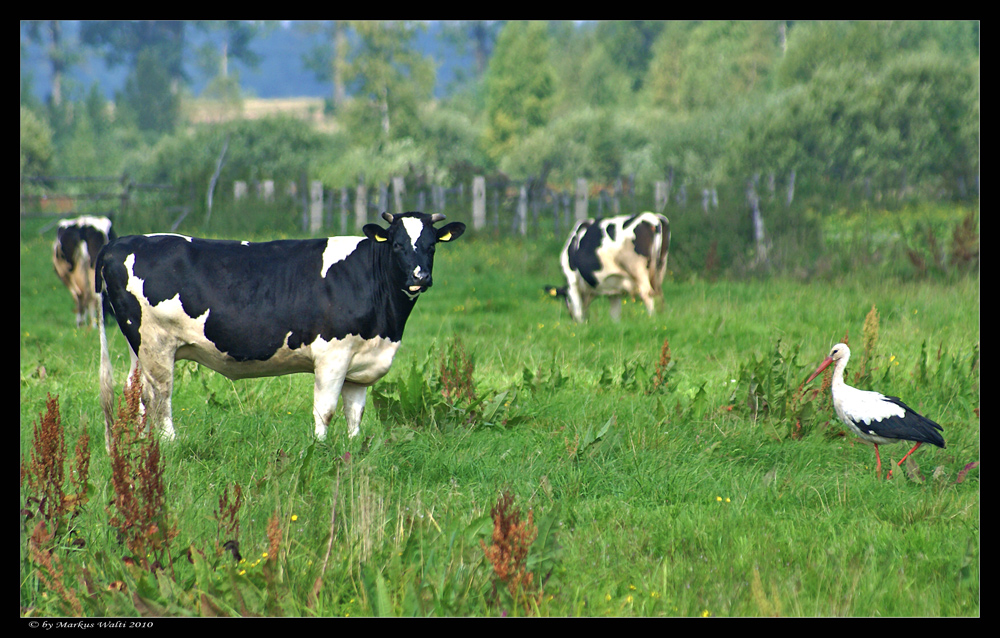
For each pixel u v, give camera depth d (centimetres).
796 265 1650
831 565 438
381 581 363
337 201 2620
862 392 618
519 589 371
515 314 1327
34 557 392
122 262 634
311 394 790
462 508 510
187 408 735
